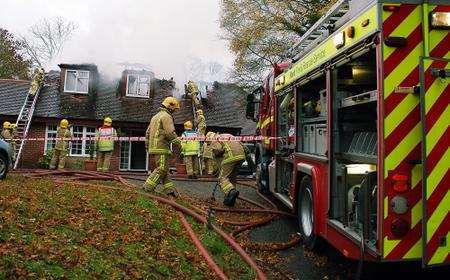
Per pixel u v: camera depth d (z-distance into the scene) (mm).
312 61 5430
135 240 4691
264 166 9148
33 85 21312
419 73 3553
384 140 3586
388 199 3582
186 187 10734
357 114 4836
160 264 4156
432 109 3516
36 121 20281
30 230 4152
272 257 5422
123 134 21344
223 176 8188
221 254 5027
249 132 25562
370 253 3768
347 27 4250
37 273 3166
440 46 3637
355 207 4359
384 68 3615
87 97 22156
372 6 3750
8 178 8781
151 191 7672
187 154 12992
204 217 6469
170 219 5879
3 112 20438
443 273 4898
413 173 3605
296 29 20547
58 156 15992
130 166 21688
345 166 4586
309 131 5898
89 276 3389
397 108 3611
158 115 7793
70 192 6508
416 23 3662
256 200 9234
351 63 4641
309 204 5793
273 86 8266
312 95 6238
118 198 6484
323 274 4879
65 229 4477
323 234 5020
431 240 3494
